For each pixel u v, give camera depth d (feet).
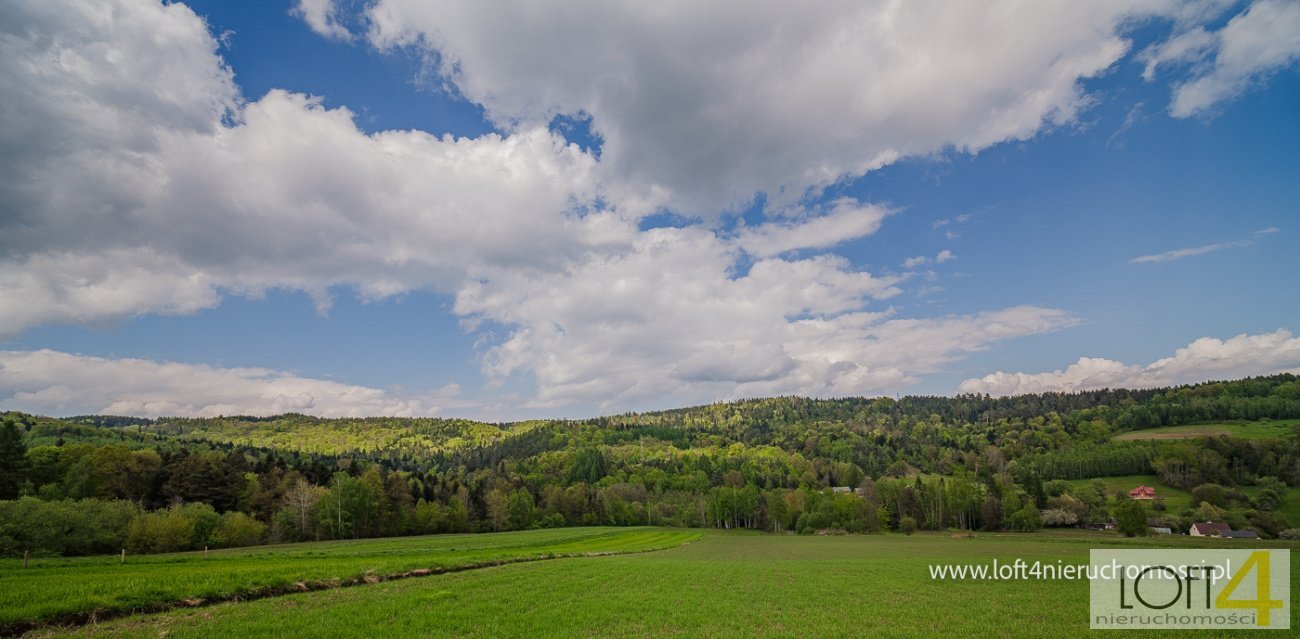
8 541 180.04
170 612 71.20
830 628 76.69
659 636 69.56
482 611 79.36
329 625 66.33
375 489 367.04
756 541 338.34
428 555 168.76
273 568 104.22
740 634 71.56
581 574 128.47
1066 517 401.08
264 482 356.79
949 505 430.61
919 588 118.62
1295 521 345.51
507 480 571.69
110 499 285.84
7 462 266.98
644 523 526.16
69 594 69.97
